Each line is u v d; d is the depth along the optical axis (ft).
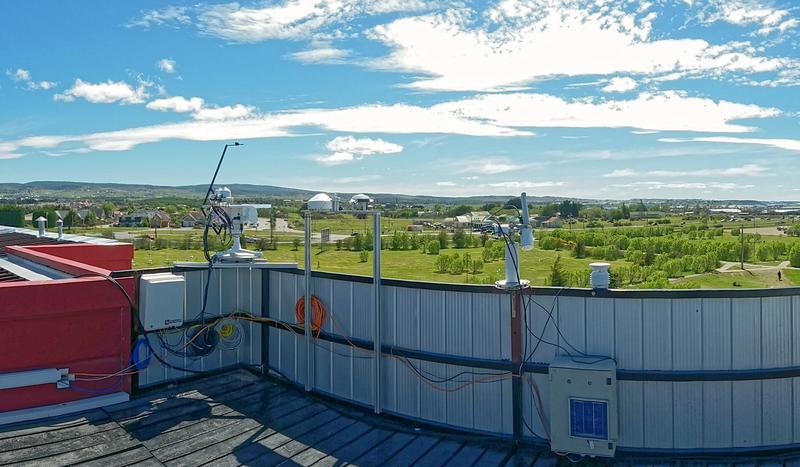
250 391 21.54
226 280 23.82
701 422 16.24
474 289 17.80
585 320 16.80
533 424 17.40
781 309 16.14
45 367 18.80
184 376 22.49
